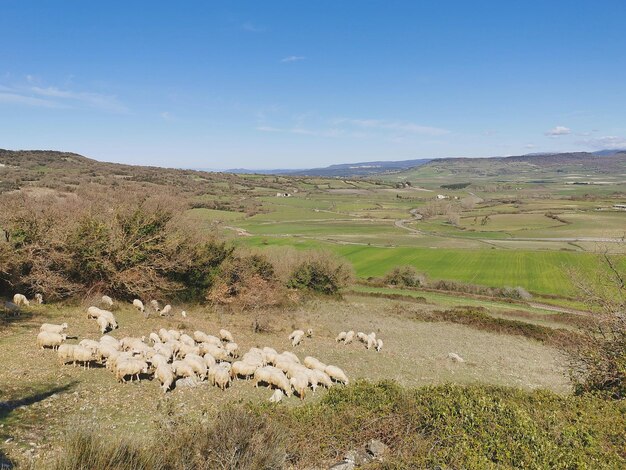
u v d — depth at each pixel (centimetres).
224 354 1986
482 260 7438
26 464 871
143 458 748
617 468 781
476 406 938
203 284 3484
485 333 3809
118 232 2975
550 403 1069
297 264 5047
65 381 1444
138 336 2272
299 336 2597
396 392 1167
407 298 5356
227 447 816
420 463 790
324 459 874
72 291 2734
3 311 2247
